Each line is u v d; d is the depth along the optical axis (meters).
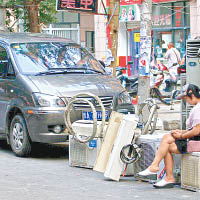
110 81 17.94
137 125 15.38
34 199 11.91
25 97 16.78
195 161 12.66
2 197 12.07
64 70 17.91
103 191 12.75
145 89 19.55
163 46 35.31
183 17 34.09
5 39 18.69
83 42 41.97
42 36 19.53
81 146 15.53
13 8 29.66
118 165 13.96
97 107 16.70
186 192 12.71
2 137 18.20
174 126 21.47
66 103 16.52
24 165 15.88
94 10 20.77
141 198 12.05
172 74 30.28
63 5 20.39
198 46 17.81
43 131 16.38
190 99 13.09
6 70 17.89
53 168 15.52
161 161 13.55
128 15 35.03
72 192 12.60
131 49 36.91
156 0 35.44
